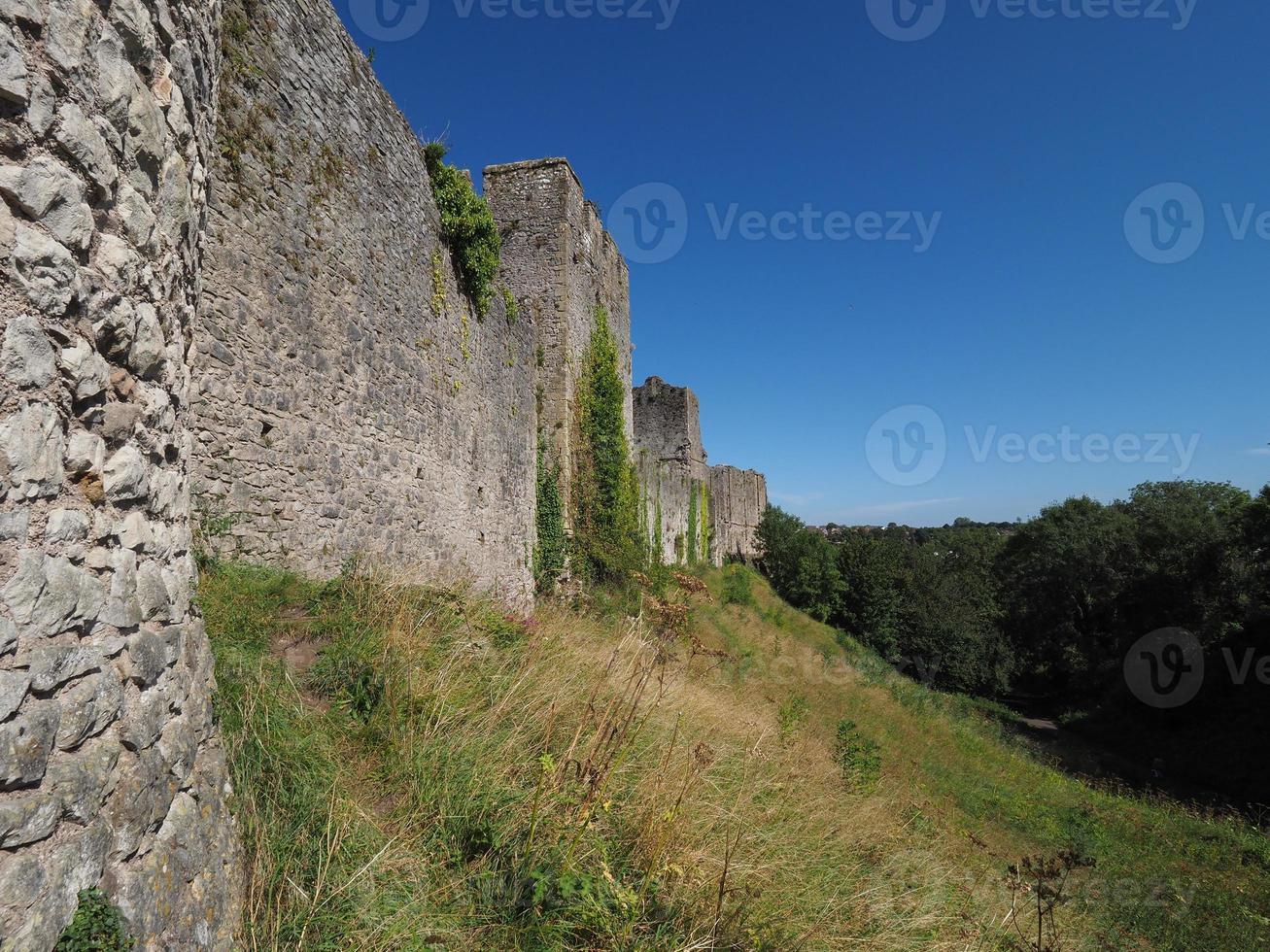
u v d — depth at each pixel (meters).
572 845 2.97
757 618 25.97
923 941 3.95
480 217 10.09
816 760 7.52
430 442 8.93
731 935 3.11
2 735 1.28
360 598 4.98
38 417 1.45
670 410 30.61
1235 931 7.00
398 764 3.39
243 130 5.44
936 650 35.12
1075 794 14.56
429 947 2.45
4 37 1.38
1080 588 32.81
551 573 14.37
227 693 3.22
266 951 2.16
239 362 5.34
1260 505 22.27
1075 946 4.90
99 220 1.70
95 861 1.48
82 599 1.55
